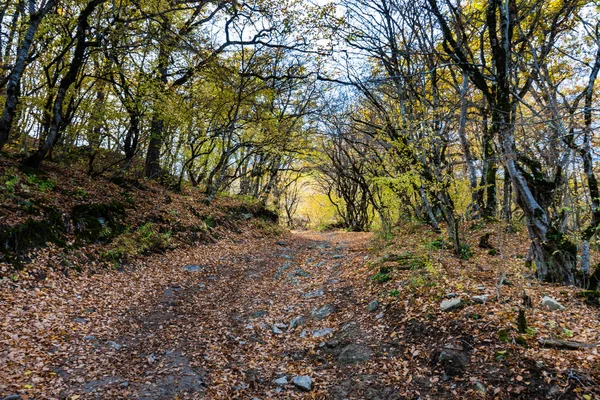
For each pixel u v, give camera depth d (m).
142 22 12.92
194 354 6.20
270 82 19.88
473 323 5.75
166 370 5.54
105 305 7.64
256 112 20.59
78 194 11.60
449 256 9.97
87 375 5.05
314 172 33.22
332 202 34.59
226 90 17.77
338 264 12.72
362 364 5.73
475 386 4.62
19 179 10.12
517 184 7.70
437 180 10.23
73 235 9.67
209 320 7.95
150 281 9.68
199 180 23.20
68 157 15.47
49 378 4.73
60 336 5.92
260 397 5.13
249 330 7.55
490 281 7.55
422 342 5.81
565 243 7.42
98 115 13.02
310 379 5.49
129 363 5.64
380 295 8.03
